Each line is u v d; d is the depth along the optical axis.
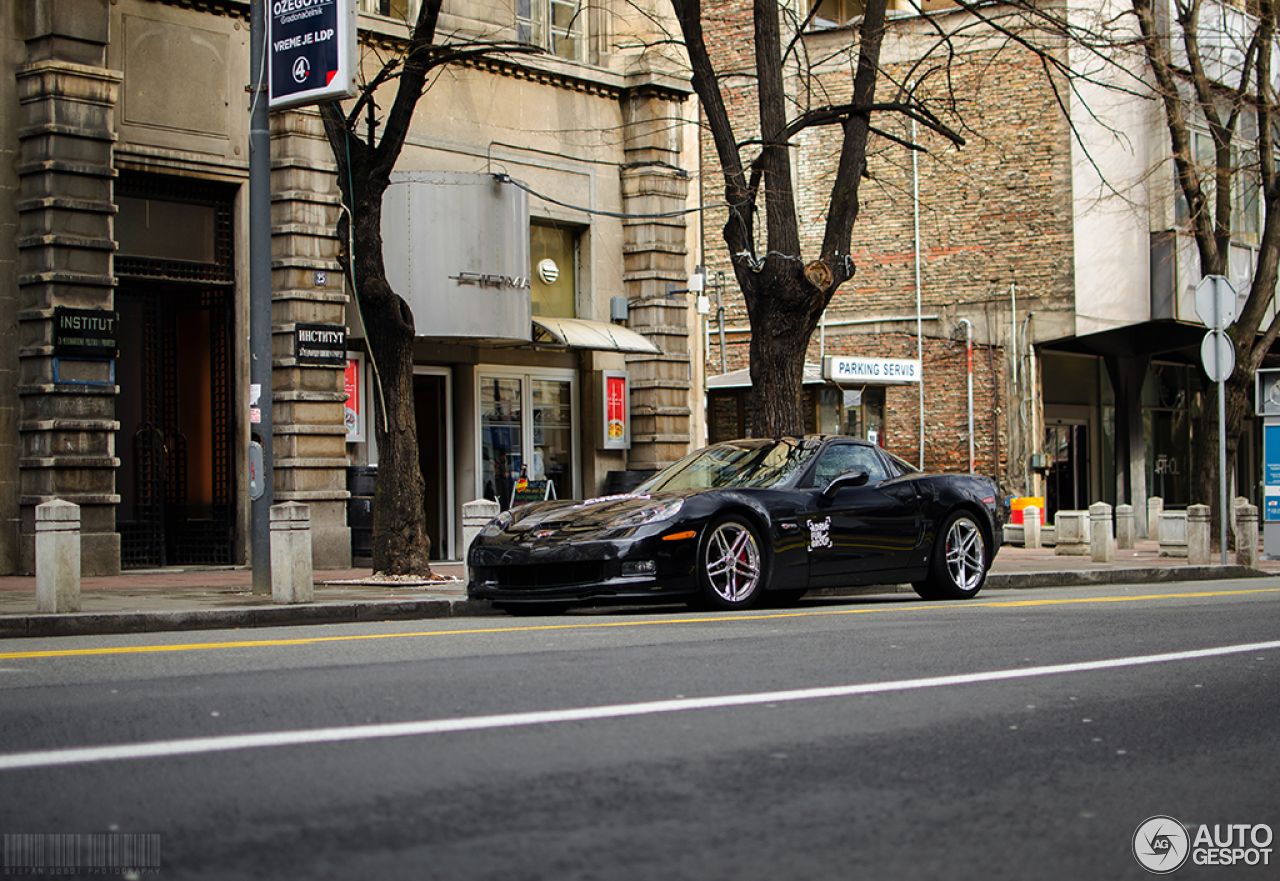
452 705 5.50
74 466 14.44
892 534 11.51
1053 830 3.80
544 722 5.14
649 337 20.16
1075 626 9.05
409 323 13.20
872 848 3.55
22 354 14.47
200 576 14.69
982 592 13.91
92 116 14.69
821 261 15.06
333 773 4.29
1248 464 33.47
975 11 16.58
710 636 8.20
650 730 5.00
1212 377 18.19
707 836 3.61
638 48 20.36
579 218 19.67
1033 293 27.00
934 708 5.61
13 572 14.43
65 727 5.05
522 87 18.97
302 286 16.30
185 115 15.81
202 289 16.42
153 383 16.19
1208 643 8.09
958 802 4.06
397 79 17.55
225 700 5.64
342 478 16.64
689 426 20.77
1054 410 27.45
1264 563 20.06
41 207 14.39
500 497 18.84
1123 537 22.88
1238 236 28.30
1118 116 26.12
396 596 11.59
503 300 17.31
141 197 15.64
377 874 3.24
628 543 9.80
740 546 10.46
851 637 8.16
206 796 3.99
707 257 30.30
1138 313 25.91
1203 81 20.88
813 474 11.21
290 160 16.25
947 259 27.88
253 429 11.82
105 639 8.67
